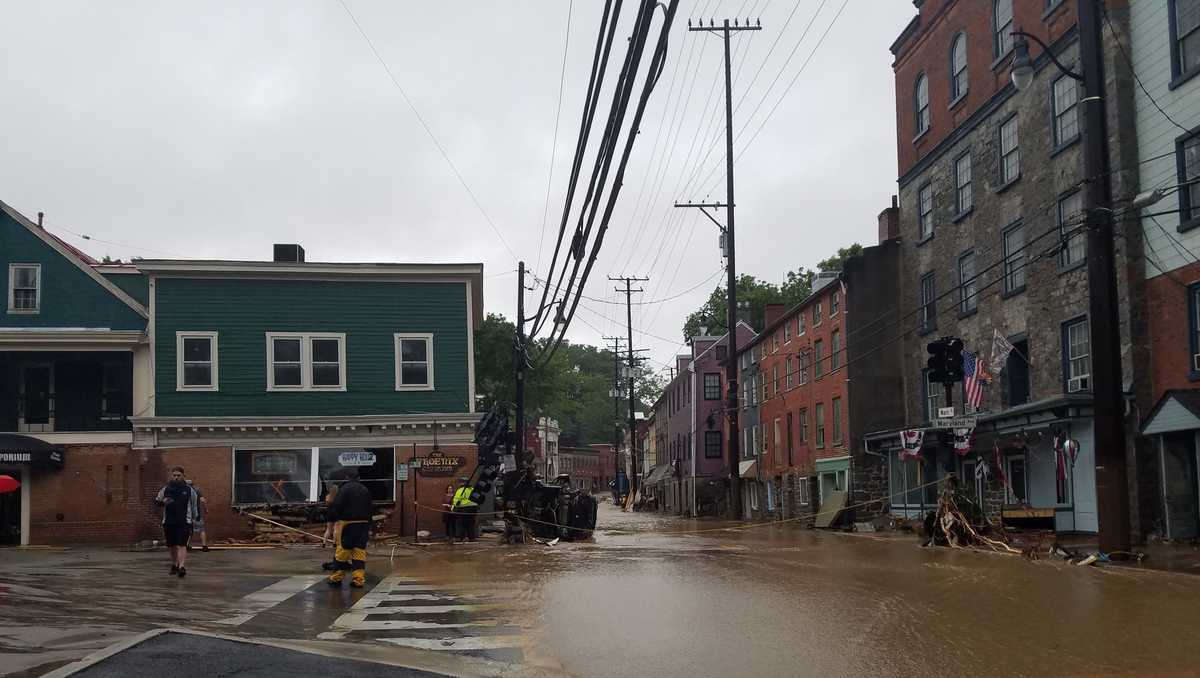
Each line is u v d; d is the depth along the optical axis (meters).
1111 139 24.16
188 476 28.98
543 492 28.72
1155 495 22.88
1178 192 22.28
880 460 39.34
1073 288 26.42
